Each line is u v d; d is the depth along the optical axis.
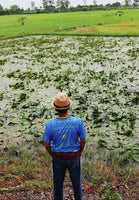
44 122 7.62
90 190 4.31
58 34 36.94
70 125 3.30
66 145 3.31
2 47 26.84
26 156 5.69
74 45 25.00
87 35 34.19
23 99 9.55
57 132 3.29
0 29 51.00
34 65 16.22
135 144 6.08
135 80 11.62
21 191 4.27
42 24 57.88
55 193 3.64
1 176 4.76
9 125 7.55
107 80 11.68
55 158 3.40
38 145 6.35
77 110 8.29
